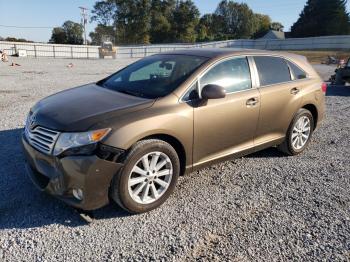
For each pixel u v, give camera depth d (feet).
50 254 9.64
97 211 11.85
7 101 30.25
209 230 11.03
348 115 28.25
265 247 10.26
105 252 9.81
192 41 316.81
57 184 10.85
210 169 15.74
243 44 216.13
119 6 311.06
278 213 12.16
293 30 295.48
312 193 13.76
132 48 199.41
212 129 13.42
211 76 13.74
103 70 73.56
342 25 264.93
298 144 17.97
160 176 12.14
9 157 16.15
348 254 10.08
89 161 10.43
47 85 42.57
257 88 15.28
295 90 17.03
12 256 9.51
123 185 11.06
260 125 15.49
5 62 91.45
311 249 10.23
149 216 11.71
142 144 11.35
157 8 308.81
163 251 9.94
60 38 291.17
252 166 16.31
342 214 12.24
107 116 11.20
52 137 10.94
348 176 15.56
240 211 12.23
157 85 13.52
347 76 45.06
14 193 12.83
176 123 12.12
